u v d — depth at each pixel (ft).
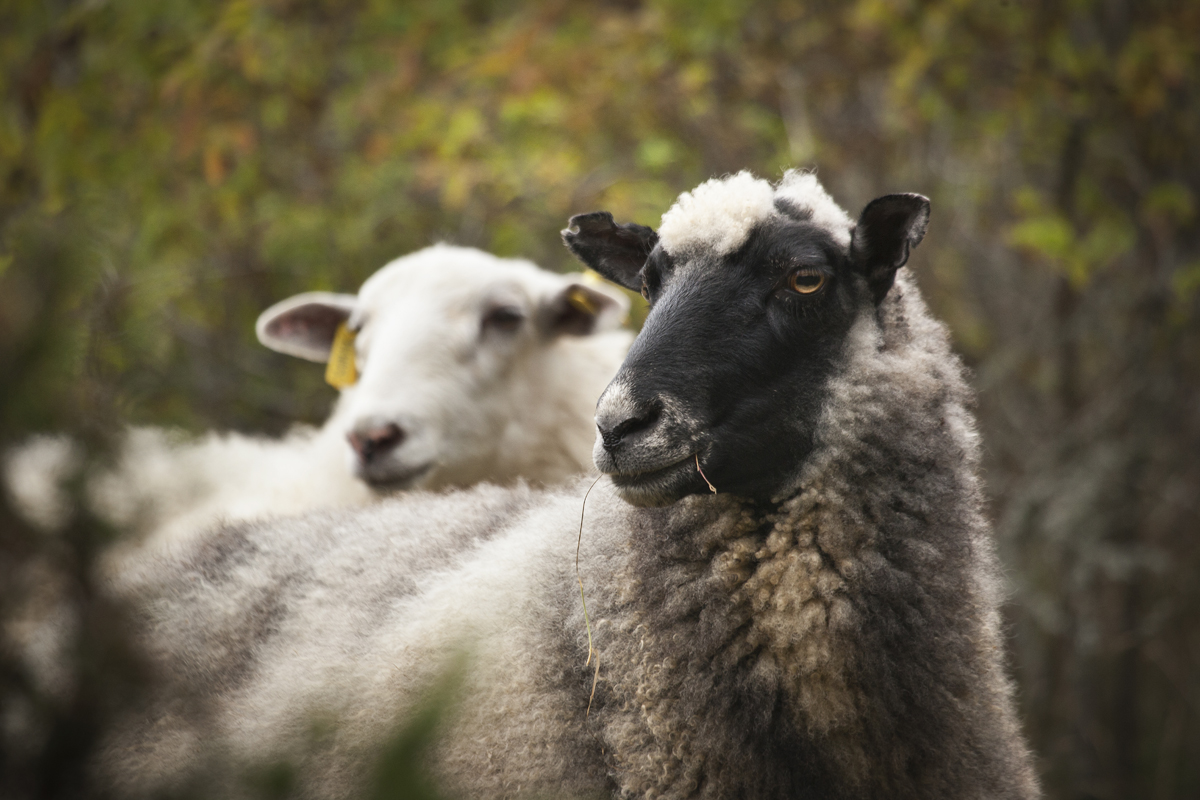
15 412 7.70
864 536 16.87
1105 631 47.21
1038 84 50.85
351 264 53.16
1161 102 49.32
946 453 17.78
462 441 32.24
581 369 35.37
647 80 51.88
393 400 31.09
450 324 32.50
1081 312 50.90
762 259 17.40
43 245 8.23
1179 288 45.44
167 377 44.57
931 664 16.65
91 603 8.00
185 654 20.48
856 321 17.79
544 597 17.85
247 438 40.86
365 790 8.16
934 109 51.83
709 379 16.69
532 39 51.37
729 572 16.83
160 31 53.47
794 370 17.25
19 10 52.60
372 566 20.80
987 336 54.54
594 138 54.13
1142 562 43.14
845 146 56.03
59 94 50.24
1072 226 51.29
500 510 21.58
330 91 57.93
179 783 8.93
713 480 16.79
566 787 16.55
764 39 54.34
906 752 16.46
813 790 16.48
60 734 7.78
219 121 52.31
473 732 16.74
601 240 21.04
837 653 16.44
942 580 16.99
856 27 52.90
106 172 49.65
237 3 49.03
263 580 21.70
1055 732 45.52
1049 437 49.65
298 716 17.42
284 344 37.27
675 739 16.42
